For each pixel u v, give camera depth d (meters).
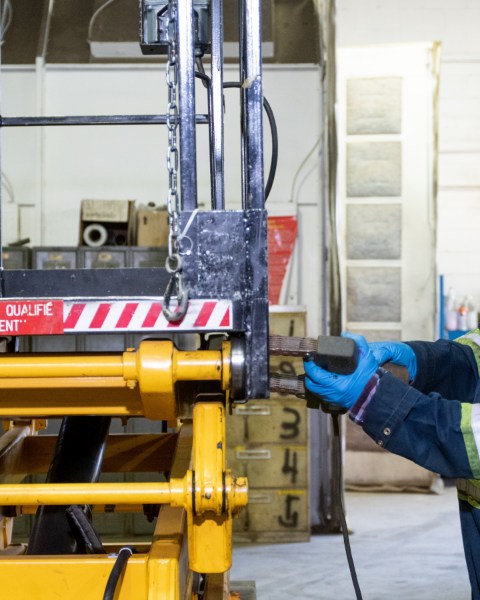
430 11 6.52
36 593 1.36
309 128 5.01
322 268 5.03
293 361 4.61
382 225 5.91
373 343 1.97
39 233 5.01
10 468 2.37
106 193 5.05
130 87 5.02
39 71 4.97
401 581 3.98
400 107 5.84
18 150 5.01
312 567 4.22
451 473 1.43
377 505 5.55
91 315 1.43
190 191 1.49
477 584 1.90
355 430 5.99
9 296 1.62
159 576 1.35
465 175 6.70
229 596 2.06
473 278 6.73
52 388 1.58
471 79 6.59
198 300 1.44
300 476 4.68
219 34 1.68
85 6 5.13
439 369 2.04
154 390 1.40
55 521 1.83
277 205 4.98
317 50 4.99
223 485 1.34
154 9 1.62
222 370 1.41
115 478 4.27
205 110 4.85
